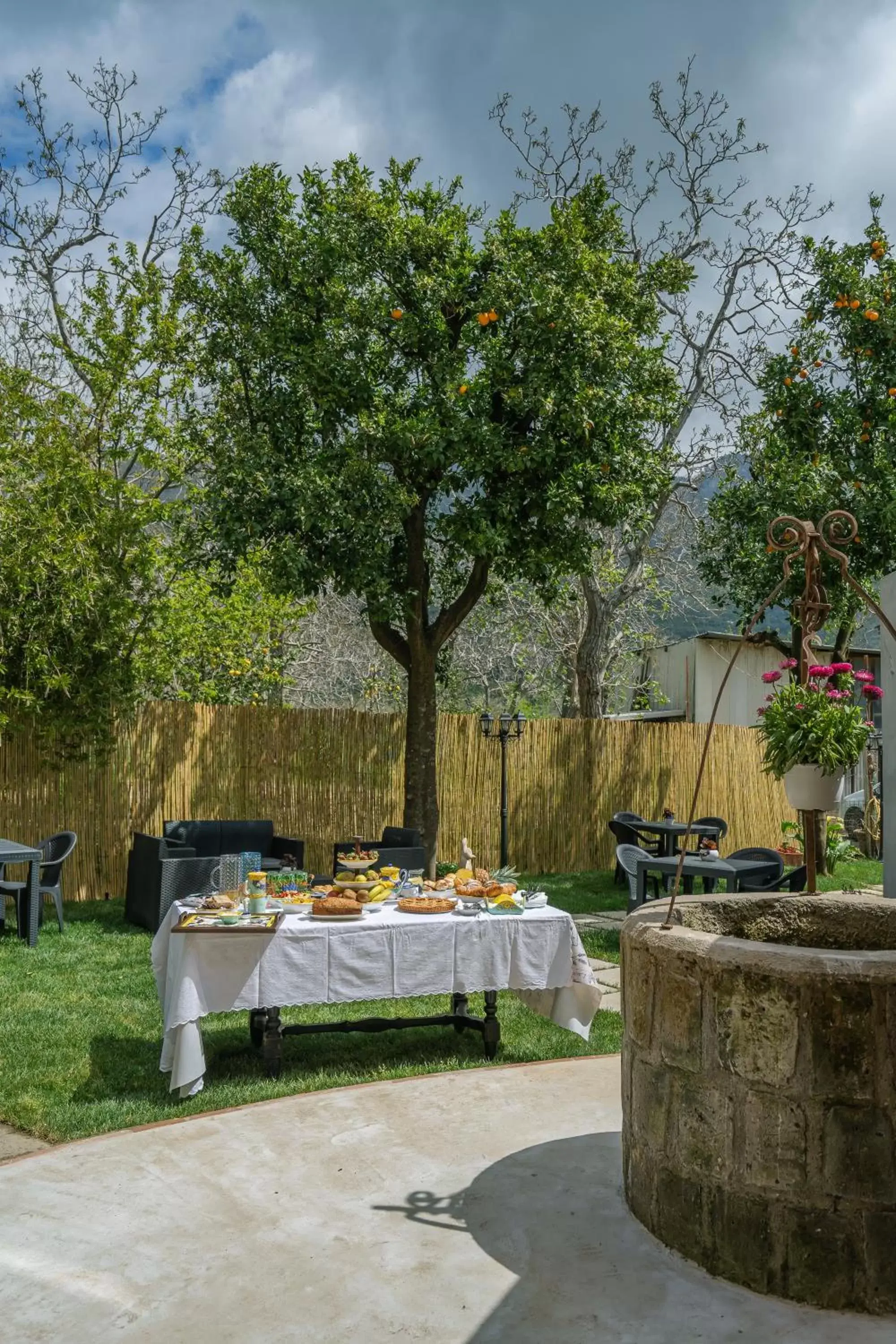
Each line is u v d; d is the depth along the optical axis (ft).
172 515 36.73
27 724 33.83
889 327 40.19
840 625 45.60
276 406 35.83
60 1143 13.56
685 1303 9.25
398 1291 9.45
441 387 34.86
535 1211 11.18
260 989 15.85
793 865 44.75
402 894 18.85
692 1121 10.07
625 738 48.03
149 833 36.35
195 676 45.75
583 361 33.91
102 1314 9.02
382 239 34.76
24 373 34.53
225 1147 13.07
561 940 17.85
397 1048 18.29
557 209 35.09
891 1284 9.05
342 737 40.42
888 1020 9.10
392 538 38.04
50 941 27.43
